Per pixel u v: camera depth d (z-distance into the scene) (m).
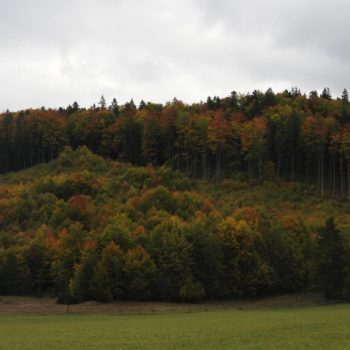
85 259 94.56
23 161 191.75
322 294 96.44
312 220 120.12
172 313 72.31
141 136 181.50
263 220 114.56
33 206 134.62
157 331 44.94
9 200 136.38
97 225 118.81
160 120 178.62
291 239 106.75
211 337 40.28
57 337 41.97
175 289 95.06
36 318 64.69
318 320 52.53
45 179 150.12
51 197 138.62
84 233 108.19
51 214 129.50
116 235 100.12
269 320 54.03
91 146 193.62
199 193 143.75
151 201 128.88
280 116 176.75
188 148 169.75
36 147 192.88
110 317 65.75
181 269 96.44
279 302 91.44
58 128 192.88
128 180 149.50
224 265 99.75
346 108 187.00
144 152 175.00
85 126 194.62
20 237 119.25
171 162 172.00
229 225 102.81
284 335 40.69
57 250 107.00
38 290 106.31
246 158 155.50
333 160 158.12
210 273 98.56
